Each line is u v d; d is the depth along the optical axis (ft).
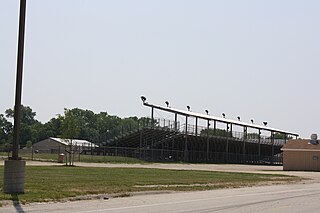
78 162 203.31
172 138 276.82
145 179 103.91
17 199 57.21
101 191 71.20
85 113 508.12
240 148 331.77
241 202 65.05
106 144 283.18
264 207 59.57
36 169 129.08
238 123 313.73
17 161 63.57
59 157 191.42
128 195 70.13
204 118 284.20
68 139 198.70
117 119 521.24
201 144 297.94
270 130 342.85
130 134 273.33
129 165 196.54
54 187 74.54
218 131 317.63
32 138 438.40
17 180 63.57
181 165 226.17
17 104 63.93
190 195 74.59
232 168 215.51
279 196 77.36
